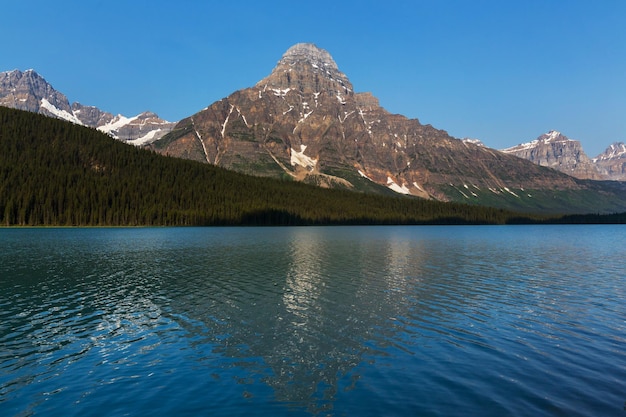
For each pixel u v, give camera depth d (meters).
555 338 26.70
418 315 32.38
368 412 17.17
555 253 83.69
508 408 17.41
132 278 49.34
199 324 29.83
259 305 35.62
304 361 22.72
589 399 18.17
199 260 67.50
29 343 25.75
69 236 125.00
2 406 17.81
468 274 53.84
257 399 18.38
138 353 24.00
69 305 35.66
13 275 51.31
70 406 17.80
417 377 20.56
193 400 18.30
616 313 33.28
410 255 78.12
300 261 66.94
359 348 24.80
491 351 24.27
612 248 96.94
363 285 45.41
